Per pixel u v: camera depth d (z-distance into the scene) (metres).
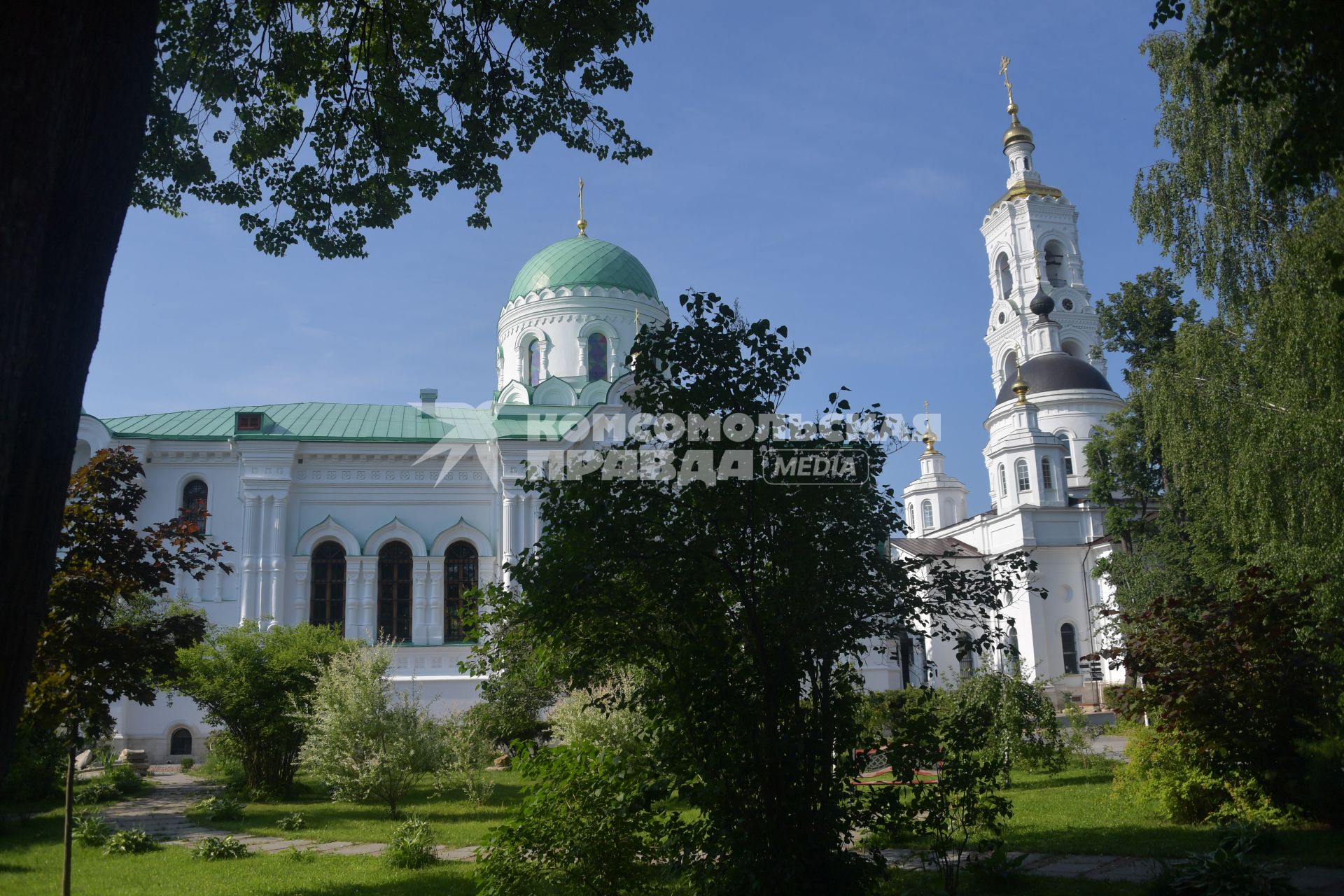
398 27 13.12
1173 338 39.19
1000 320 64.31
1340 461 18.42
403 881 13.09
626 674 11.34
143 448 35.06
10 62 5.28
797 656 8.98
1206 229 23.00
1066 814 16.16
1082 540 53.03
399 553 36.56
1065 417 58.50
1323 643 14.01
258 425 36.25
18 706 5.30
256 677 23.53
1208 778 14.63
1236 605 14.05
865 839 10.06
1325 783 13.34
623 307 44.03
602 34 12.92
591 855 9.33
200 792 25.14
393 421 39.59
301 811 21.02
